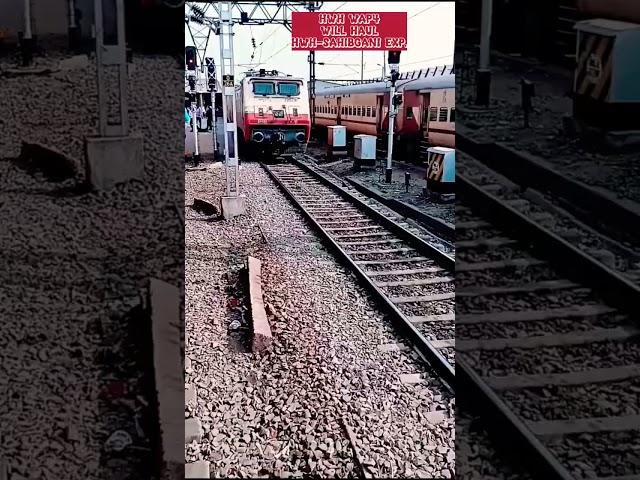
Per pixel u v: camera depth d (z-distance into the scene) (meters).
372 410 3.28
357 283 5.26
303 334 4.21
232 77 7.63
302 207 8.01
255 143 13.82
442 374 3.62
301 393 3.46
